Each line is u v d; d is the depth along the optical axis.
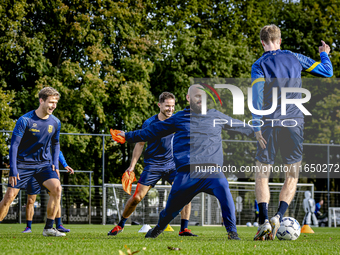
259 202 9.33
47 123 10.81
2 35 36.03
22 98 37.16
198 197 33.53
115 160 43.19
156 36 40.00
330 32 46.06
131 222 32.06
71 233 13.12
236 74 42.69
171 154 12.41
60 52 39.44
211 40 41.22
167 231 16.34
